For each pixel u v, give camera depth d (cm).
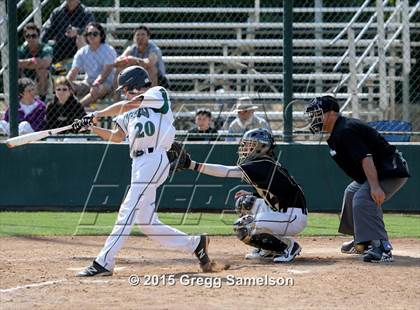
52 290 1285
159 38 3488
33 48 2742
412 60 3042
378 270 1484
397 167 1603
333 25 3303
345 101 3112
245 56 3328
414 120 2930
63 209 2453
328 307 1161
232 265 1559
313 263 1580
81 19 2941
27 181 2438
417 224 2233
